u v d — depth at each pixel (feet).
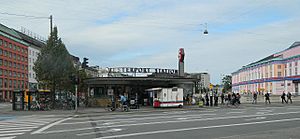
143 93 138.41
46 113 96.63
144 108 119.55
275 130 45.47
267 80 312.71
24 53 351.67
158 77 132.26
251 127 50.57
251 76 360.07
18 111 107.76
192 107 124.16
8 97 315.78
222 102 146.61
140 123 58.90
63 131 47.57
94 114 91.45
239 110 100.53
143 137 40.24
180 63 164.96
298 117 68.85
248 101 168.96
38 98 116.47
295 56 273.54
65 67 121.49
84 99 156.76
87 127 52.80
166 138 39.27
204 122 59.52
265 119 64.69
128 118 72.18
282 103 154.92
